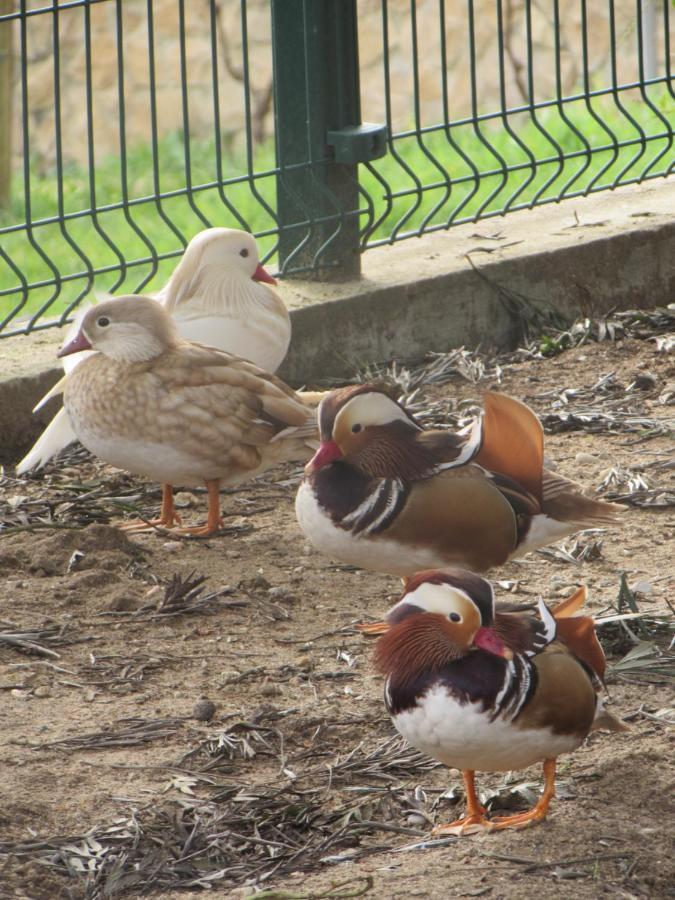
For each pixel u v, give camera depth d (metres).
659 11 31.11
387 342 14.99
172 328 10.99
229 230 12.48
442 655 6.85
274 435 10.95
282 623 9.62
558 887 6.62
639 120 25.11
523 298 15.66
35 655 9.12
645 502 11.47
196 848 7.15
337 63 14.62
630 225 16.59
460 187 22.84
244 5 14.03
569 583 10.15
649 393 13.99
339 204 14.91
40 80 34.12
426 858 6.90
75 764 7.82
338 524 8.95
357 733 8.25
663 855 6.93
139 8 34.06
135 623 9.57
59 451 11.98
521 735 6.82
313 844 7.21
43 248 23.02
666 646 9.19
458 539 8.88
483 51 32.53
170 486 11.37
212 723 8.32
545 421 13.24
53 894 6.77
